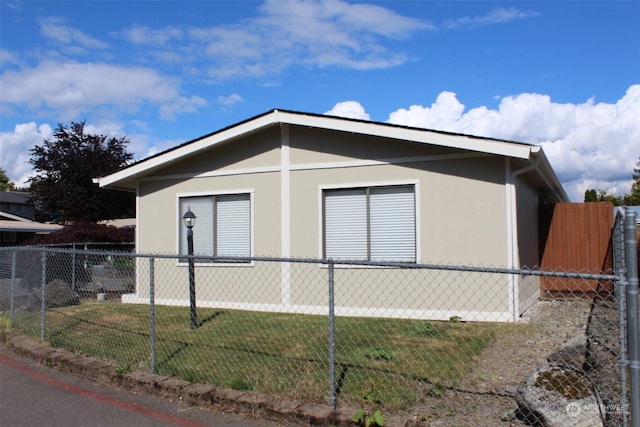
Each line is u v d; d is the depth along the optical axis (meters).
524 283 9.24
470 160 8.52
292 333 7.35
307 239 9.60
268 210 9.96
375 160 9.16
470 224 8.49
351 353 6.07
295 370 5.38
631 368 3.44
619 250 7.41
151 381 5.10
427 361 5.72
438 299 8.68
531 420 3.98
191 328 7.83
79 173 24.12
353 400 4.48
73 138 24.42
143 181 11.31
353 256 9.29
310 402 4.45
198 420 4.38
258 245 10.01
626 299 3.51
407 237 8.95
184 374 5.30
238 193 10.27
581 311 9.23
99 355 6.29
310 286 9.56
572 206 11.73
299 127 9.74
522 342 6.67
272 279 9.87
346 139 9.38
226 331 7.56
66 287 10.59
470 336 7.02
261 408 4.41
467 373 5.28
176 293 10.81
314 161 9.61
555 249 11.78
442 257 8.65
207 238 10.61
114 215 25.59
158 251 11.05
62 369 6.02
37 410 4.70
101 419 4.45
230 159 10.37
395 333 7.30
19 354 6.80
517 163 8.52
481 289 8.41
